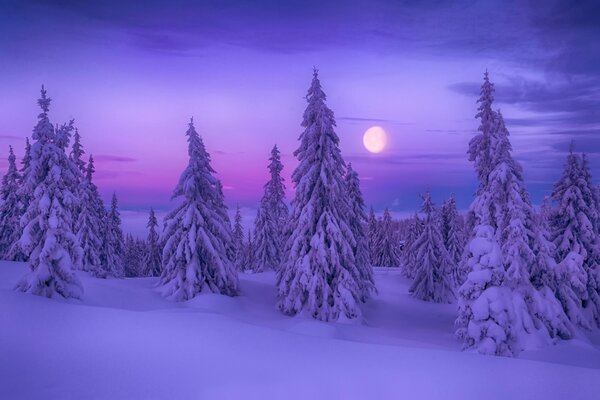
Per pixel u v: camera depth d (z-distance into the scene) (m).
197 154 32.62
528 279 23.88
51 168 22.42
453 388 7.78
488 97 28.34
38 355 9.20
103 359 9.06
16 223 43.22
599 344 28.11
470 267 19.61
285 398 7.27
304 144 30.39
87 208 41.94
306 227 29.06
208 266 32.12
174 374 8.30
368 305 38.28
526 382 8.12
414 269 46.62
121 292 28.80
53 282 22.61
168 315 13.80
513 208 25.06
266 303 32.81
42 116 22.88
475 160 28.64
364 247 38.59
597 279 30.69
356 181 38.94
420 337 27.25
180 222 31.95
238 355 9.73
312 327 18.23
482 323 18.78
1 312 13.08
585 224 30.77
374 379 8.27
